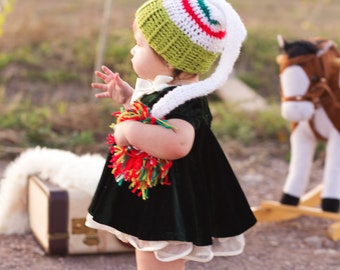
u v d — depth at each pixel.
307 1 14.59
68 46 11.62
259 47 12.36
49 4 14.61
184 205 3.38
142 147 3.30
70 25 12.59
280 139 8.56
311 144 5.70
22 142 7.59
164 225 3.32
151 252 3.47
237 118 9.06
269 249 5.20
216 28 3.45
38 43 11.79
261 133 8.73
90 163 4.80
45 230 4.73
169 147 3.27
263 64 12.09
